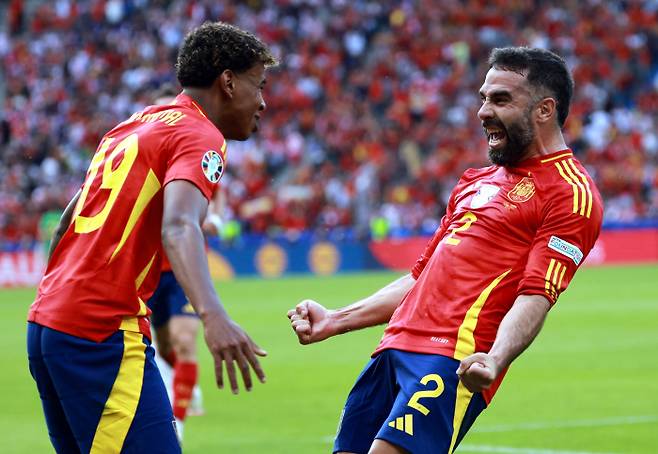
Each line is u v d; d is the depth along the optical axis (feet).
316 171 394.52
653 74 473.67
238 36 51.52
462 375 46.62
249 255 345.10
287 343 170.71
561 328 185.57
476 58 455.63
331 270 357.20
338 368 143.33
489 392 51.49
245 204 367.45
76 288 49.06
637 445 90.68
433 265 52.85
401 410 49.75
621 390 120.88
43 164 369.71
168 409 50.21
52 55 418.72
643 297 245.04
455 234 52.90
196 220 46.24
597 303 231.50
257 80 52.21
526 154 52.65
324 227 365.20
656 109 455.22
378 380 53.36
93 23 436.35
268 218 364.79
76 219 50.37
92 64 415.03
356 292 266.77
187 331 92.79
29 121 390.21
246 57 51.55
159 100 99.09
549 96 52.06
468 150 408.46
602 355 151.12
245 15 437.99
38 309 49.83
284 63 426.51
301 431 99.96
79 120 391.86
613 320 197.67
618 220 387.96
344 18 449.06
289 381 132.16
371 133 409.69
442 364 50.42
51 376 49.34
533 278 49.55
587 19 481.87
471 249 51.90
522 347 48.55
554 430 97.76
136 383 49.42
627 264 376.07
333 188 377.71
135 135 50.11
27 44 424.46
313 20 445.78
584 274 324.39
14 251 320.09
